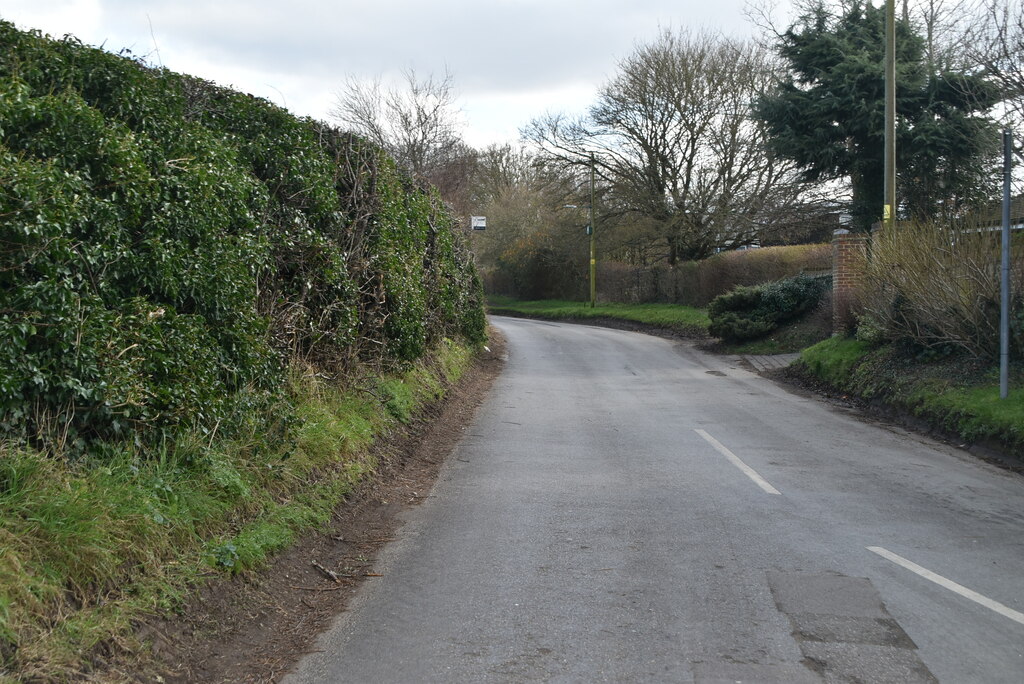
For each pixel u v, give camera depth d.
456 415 13.87
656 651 4.66
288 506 6.83
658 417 13.71
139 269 6.09
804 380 18.53
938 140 24.81
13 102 5.27
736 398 16.08
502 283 63.81
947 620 5.13
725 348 26.23
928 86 25.56
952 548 6.65
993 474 9.53
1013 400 11.23
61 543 4.44
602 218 44.06
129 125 6.94
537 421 13.34
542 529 7.23
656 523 7.39
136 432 5.79
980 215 13.86
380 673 4.43
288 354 9.04
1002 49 18.69
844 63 26.36
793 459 10.31
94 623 4.26
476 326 23.28
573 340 31.06
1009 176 11.58
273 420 7.62
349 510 7.68
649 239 41.44
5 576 3.99
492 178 58.19
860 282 17.45
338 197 10.81
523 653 4.66
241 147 8.92
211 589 5.21
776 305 26.56
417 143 34.22
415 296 13.95
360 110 33.19
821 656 4.59
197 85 8.74
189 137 7.25
